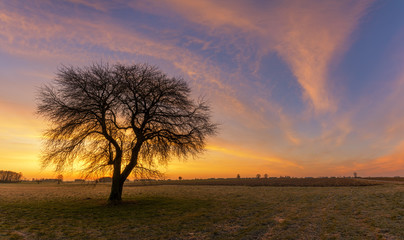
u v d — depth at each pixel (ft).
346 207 66.44
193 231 41.57
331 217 52.19
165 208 67.51
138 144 73.97
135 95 73.41
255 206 72.90
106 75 71.31
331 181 203.21
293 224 46.06
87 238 37.19
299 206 71.77
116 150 73.00
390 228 39.91
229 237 37.55
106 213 58.85
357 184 164.55
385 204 67.51
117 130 74.33
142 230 42.32
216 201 86.17
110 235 39.01
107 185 208.13
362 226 42.29
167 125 77.87
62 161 67.87
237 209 66.64
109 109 72.38
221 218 53.26
